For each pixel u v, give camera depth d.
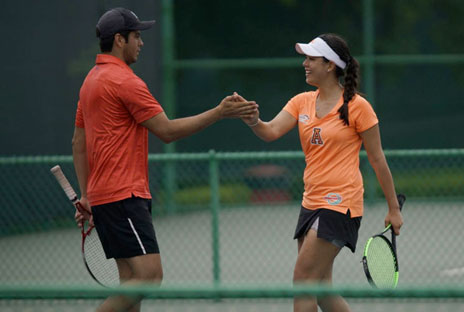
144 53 43.81
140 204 14.65
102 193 14.57
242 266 27.75
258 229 35.34
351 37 49.25
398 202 16.25
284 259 28.91
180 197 42.03
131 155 14.62
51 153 38.31
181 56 47.25
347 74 15.19
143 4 43.66
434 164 46.06
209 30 47.44
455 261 27.75
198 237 33.91
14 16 37.81
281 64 47.38
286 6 47.94
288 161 44.97
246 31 47.66
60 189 36.09
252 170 45.28
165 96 45.81
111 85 14.37
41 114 38.22
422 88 47.91
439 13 51.41
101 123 14.51
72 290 9.08
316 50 15.17
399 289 8.93
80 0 39.69
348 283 23.83
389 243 15.67
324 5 48.38
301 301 14.83
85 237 16.31
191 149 46.09
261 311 16.16
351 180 15.06
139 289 9.03
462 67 47.72
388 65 47.97
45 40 38.69
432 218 36.44
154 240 14.83
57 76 38.94
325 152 15.10
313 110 15.48
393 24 51.22
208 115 14.68
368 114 15.02
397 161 46.56
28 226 34.81
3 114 37.12
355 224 15.23
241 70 47.44
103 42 14.85
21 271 27.17
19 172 36.00
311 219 15.15
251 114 14.89
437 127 47.78
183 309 14.98
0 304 13.24
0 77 37.31
